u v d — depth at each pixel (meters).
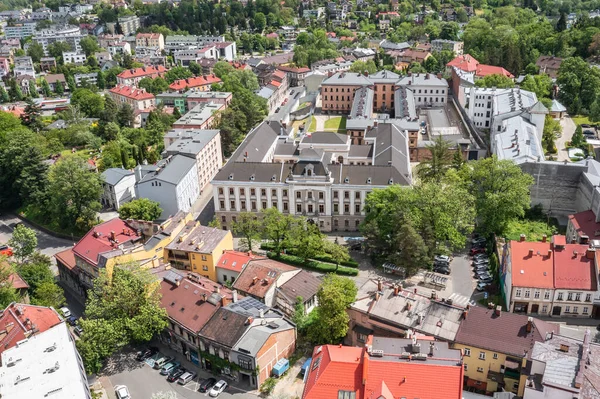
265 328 112.44
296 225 160.88
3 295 126.38
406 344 95.38
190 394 109.31
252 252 155.38
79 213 187.25
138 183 185.75
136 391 110.75
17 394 93.12
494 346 100.00
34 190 199.38
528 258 125.81
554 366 85.62
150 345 126.12
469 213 149.12
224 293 124.31
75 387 93.69
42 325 114.56
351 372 89.00
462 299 134.00
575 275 122.12
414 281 142.62
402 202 147.62
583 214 151.75
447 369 86.75
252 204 176.62
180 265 144.88
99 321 115.12
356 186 168.00
